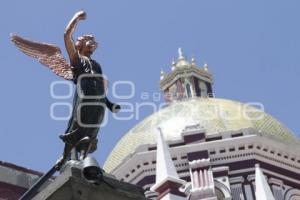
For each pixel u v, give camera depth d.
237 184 51.59
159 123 56.66
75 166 14.59
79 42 16.72
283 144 53.34
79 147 15.80
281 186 52.19
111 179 15.08
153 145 52.66
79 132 15.81
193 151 52.47
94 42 16.80
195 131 53.34
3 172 22.97
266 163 52.75
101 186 14.62
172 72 65.62
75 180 14.32
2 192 22.61
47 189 14.76
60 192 14.34
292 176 53.19
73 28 16.19
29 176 23.48
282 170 53.06
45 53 16.88
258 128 55.28
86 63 16.38
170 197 40.47
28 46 16.91
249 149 52.62
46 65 16.69
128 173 52.28
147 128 56.72
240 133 53.50
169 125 55.75
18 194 22.94
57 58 16.81
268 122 56.75
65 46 16.36
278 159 53.28
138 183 51.53
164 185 41.09
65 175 14.49
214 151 52.56
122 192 14.95
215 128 54.69
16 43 16.86
